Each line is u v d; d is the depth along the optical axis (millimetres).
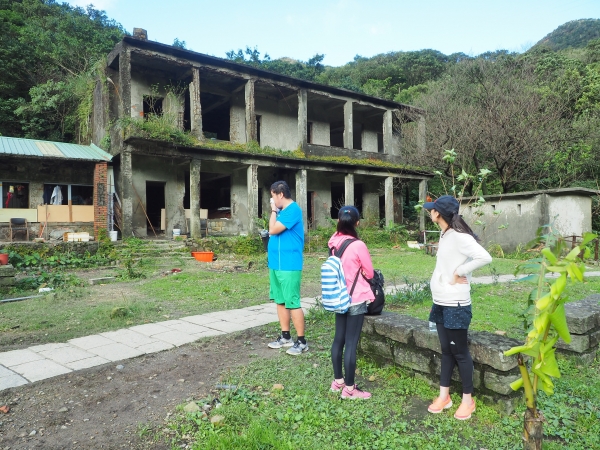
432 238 21547
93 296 8164
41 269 11219
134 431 2990
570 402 3389
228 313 6613
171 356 4562
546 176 23484
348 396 3410
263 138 19844
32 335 5461
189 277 10367
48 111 22328
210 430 2910
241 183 19078
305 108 19141
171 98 16812
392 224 20906
